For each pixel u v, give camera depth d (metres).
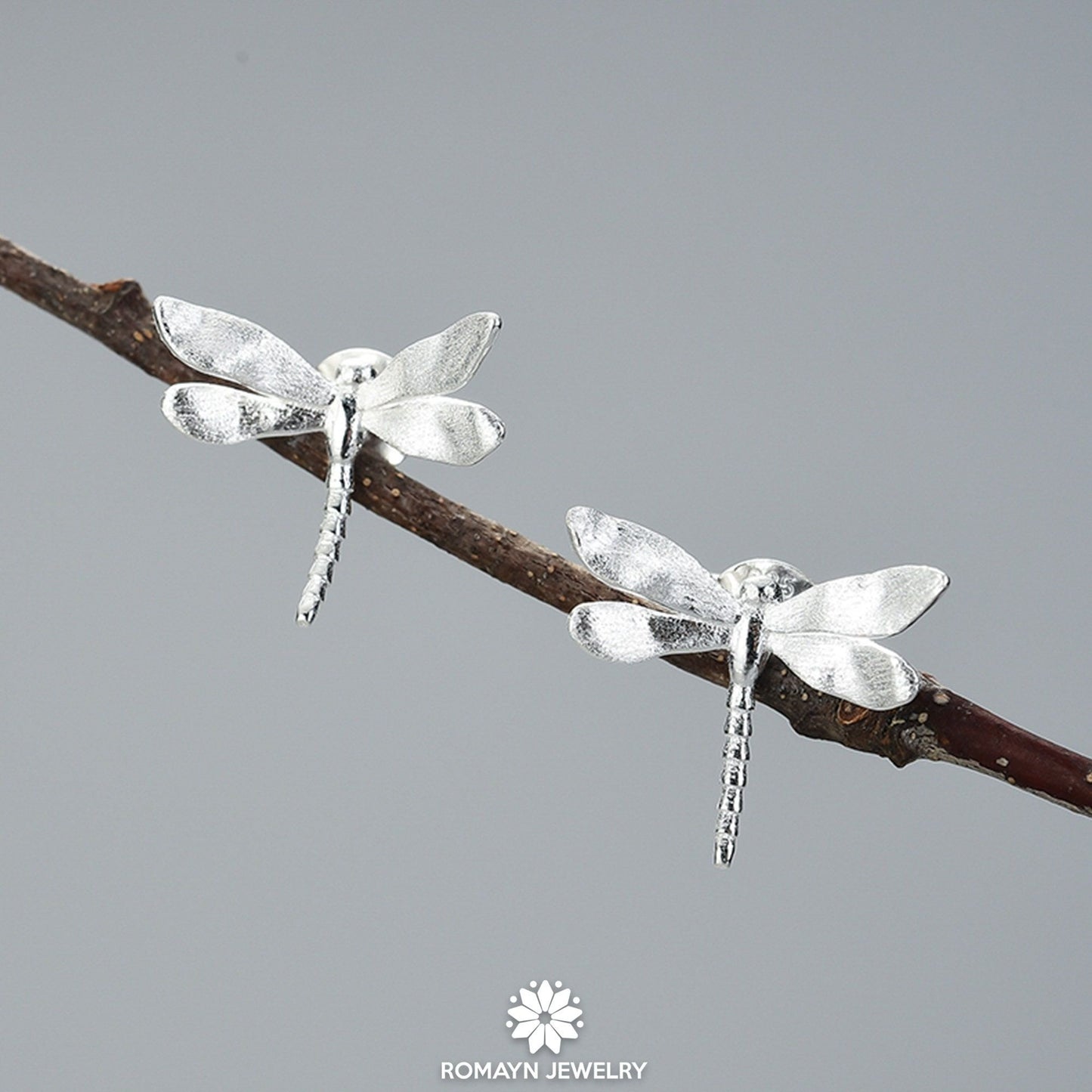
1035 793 0.58
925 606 0.58
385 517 0.59
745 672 0.58
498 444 0.59
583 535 0.59
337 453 0.59
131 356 0.60
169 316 0.59
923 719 0.59
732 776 0.58
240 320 0.59
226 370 0.59
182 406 0.59
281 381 0.59
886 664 0.58
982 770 0.59
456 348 0.59
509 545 0.59
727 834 0.58
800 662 0.58
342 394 0.59
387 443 0.59
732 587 0.59
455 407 0.59
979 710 0.59
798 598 0.59
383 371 0.59
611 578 0.59
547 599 0.59
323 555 0.59
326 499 0.59
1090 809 0.58
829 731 0.59
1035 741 0.58
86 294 0.60
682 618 0.59
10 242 0.60
